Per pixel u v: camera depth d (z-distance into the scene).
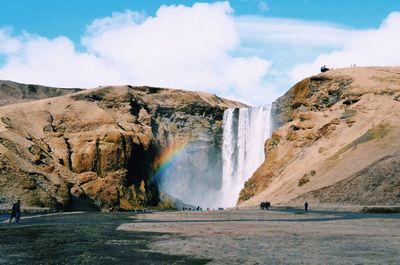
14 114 169.75
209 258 26.69
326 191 92.62
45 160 151.88
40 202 119.44
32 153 147.75
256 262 25.12
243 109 198.25
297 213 77.12
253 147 186.88
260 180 140.50
